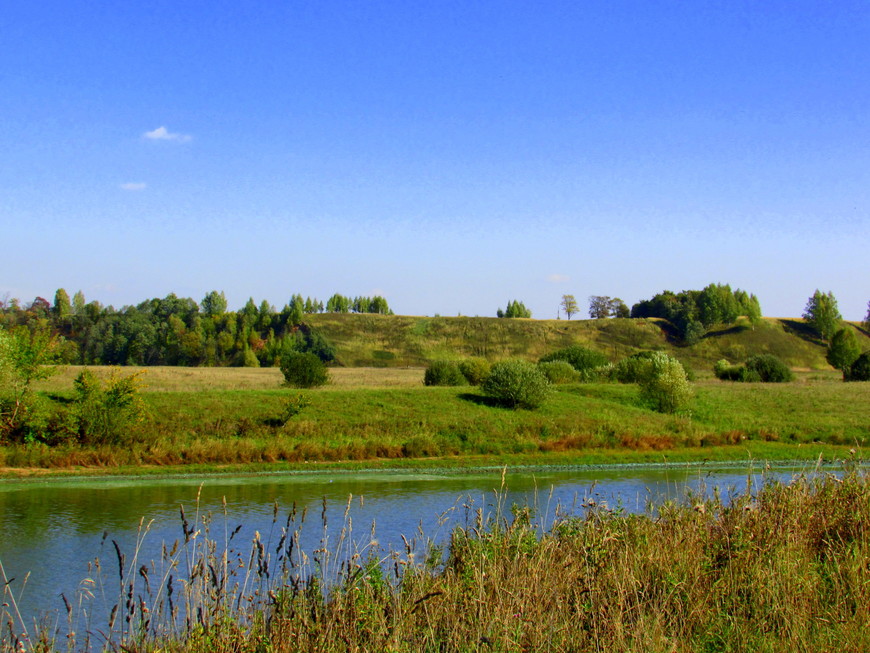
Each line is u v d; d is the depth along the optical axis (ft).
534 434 125.70
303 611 22.50
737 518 30.73
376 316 504.84
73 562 48.26
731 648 22.86
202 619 22.52
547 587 24.85
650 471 104.99
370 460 108.88
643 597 25.02
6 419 100.58
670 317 524.11
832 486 35.06
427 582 26.20
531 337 474.08
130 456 99.86
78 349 413.59
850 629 22.54
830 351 354.54
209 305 513.04
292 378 163.84
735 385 202.90
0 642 24.36
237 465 101.55
